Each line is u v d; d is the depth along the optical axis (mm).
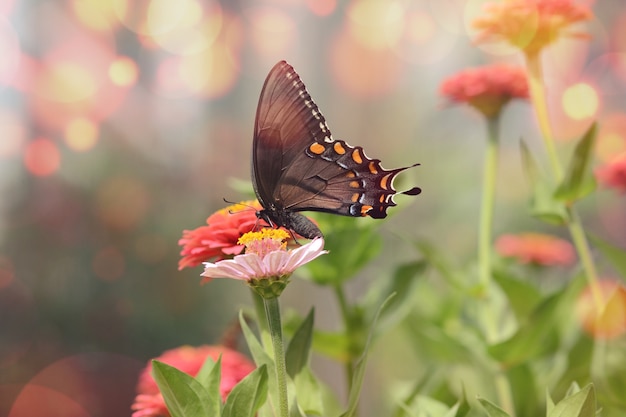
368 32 2004
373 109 2109
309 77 2051
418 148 2129
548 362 972
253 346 842
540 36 920
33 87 1871
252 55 1988
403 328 1001
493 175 971
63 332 1835
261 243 829
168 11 1858
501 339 973
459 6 1973
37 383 1765
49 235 1876
